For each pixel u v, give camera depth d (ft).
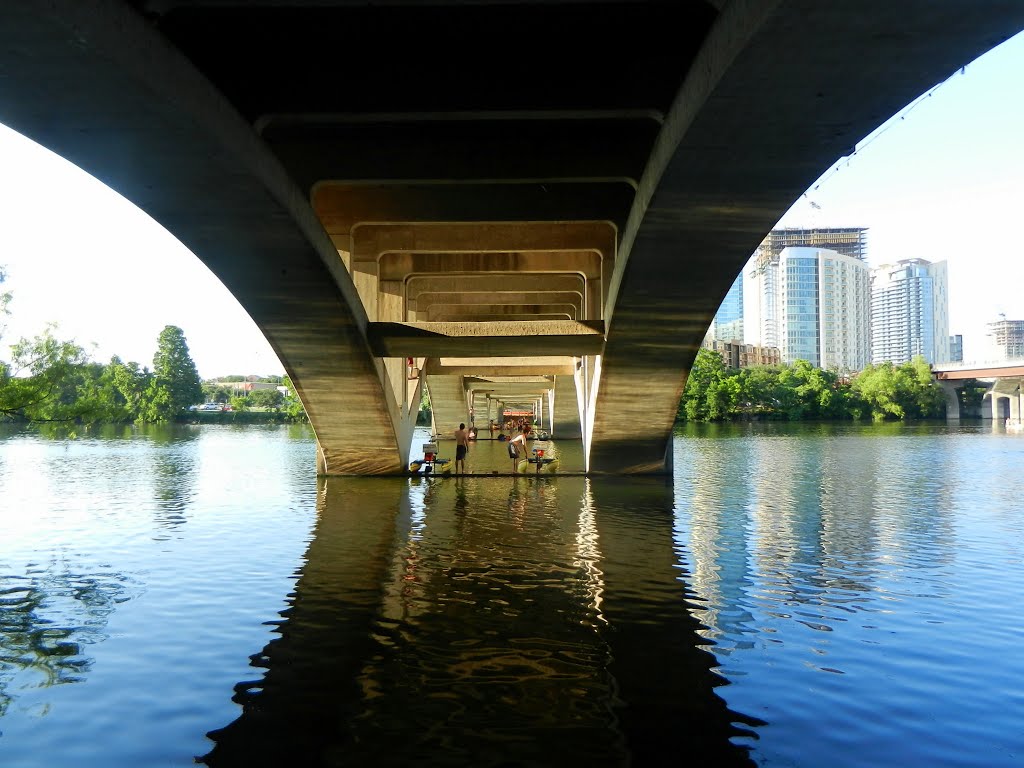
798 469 98.99
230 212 38.09
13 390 68.13
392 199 52.95
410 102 32.99
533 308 104.94
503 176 42.04
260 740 19.15
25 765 17.94
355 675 23.49
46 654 25.54
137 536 47.83
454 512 57.82
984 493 72.43
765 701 21.61
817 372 357.61
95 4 21.97
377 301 64.75
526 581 35.81
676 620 29.50
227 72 32.48
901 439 181.78
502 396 214.69
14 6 20.31
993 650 26.17
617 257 50.21
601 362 63.36
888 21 20.51
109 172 33.04
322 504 62.59
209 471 94.89
